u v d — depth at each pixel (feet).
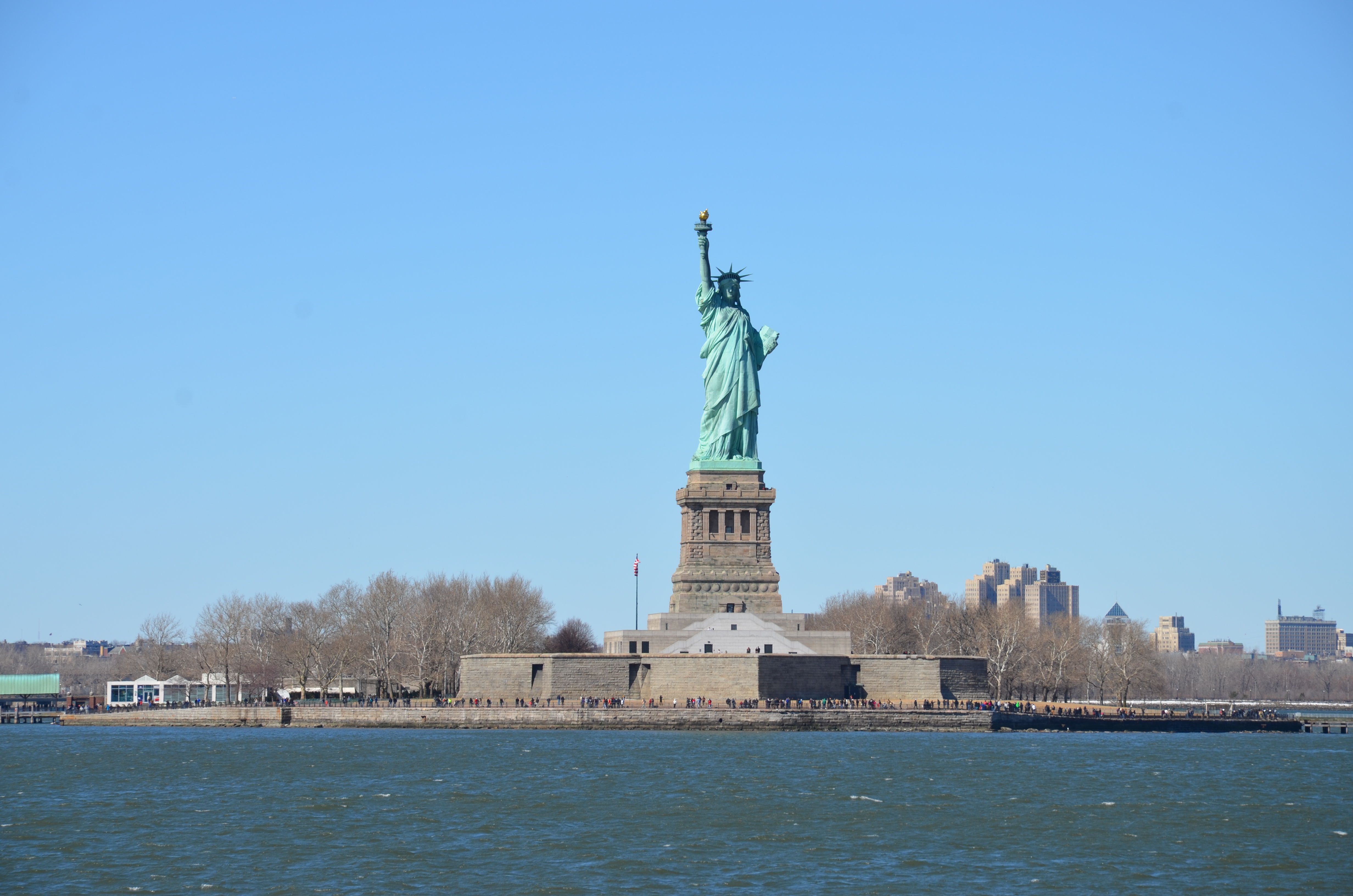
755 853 438.81
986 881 405.18
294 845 451.94
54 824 491.72
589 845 449.89
